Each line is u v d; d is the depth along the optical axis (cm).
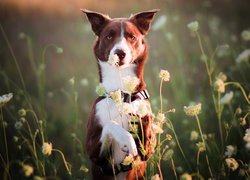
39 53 1734
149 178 760
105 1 2380
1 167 980
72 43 1820
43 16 2175
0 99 758
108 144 732
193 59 1445
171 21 1809
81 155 907
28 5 2220
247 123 955
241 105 1054
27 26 2044
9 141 1075
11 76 1461
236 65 1262
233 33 1802
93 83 1399
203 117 1070
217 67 1361
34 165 967
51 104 1313
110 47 769
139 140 707
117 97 703
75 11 2294
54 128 1159
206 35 1767
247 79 1195
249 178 754
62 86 1448
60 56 1739
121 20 797
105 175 789
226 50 1441
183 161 966
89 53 1708
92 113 768
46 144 703
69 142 1119
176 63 1502
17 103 1202
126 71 778
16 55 1698
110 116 744
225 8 2177
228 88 1264
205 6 2106
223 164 802
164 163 971
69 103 1296
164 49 1620
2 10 2128
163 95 1324
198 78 1423
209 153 908
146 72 1462
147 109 759
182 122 1105
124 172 775
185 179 673
